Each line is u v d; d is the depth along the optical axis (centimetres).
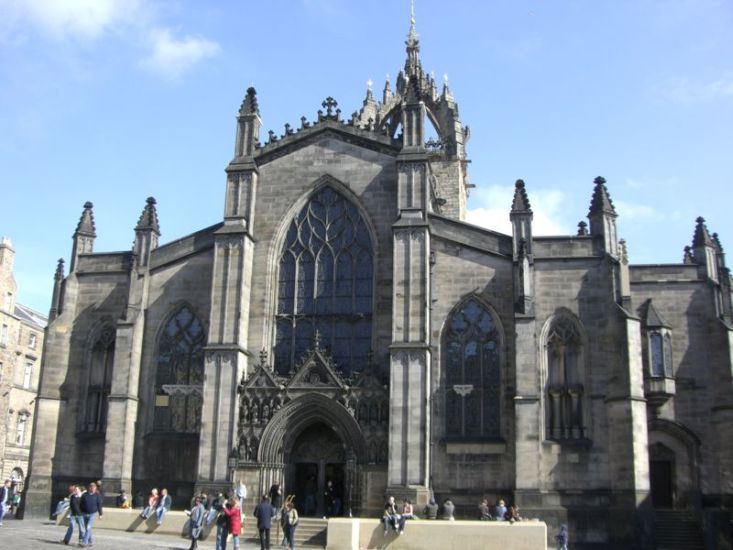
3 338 10656
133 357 6266
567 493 5575
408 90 6356
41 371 6525
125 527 5316
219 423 5856
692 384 6469
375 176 6384
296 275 6353
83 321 6650
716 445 6344
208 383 5950
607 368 5747
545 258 5997
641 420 5541
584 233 6325
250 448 5838
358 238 6344
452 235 6175
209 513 5184
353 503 5622
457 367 5975
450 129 9419
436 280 6128
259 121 6738
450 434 5859
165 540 4862
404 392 5634
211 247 6475
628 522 5378
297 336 6241
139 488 6119
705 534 5975
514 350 5859
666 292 6656
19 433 11044
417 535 4622
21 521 5953
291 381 5909
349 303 6234
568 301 5922
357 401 5788
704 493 6275
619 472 5503
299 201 6469
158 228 6744
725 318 6500
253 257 6394
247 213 6384
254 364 6150
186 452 6134
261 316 6244
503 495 5656
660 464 6562
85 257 6775
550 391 5803
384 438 5700
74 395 6506
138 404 6275
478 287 6059
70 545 4216
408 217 6012
